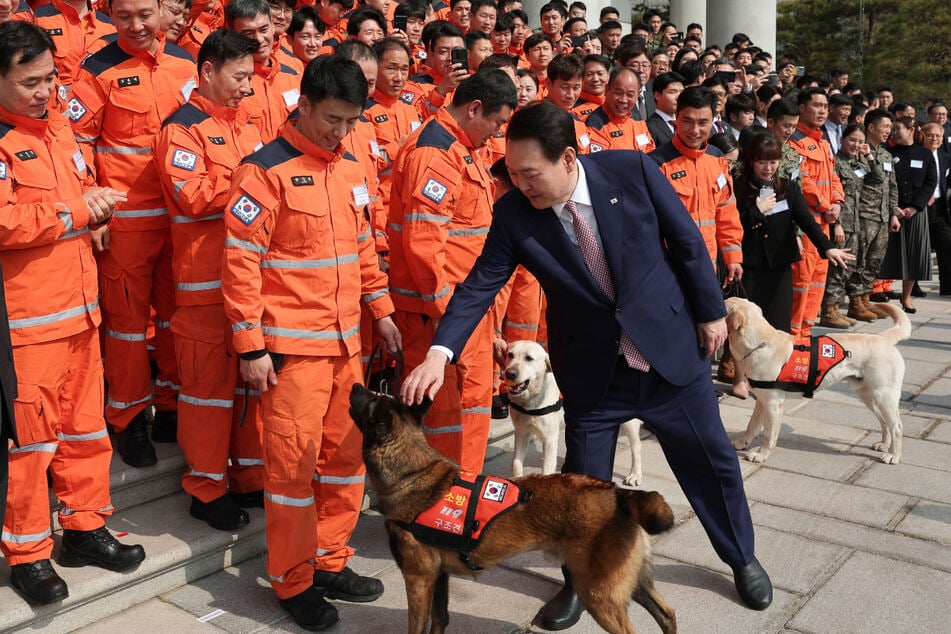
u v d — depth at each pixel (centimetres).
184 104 392
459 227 430
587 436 344
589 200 312
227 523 396
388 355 447
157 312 442
